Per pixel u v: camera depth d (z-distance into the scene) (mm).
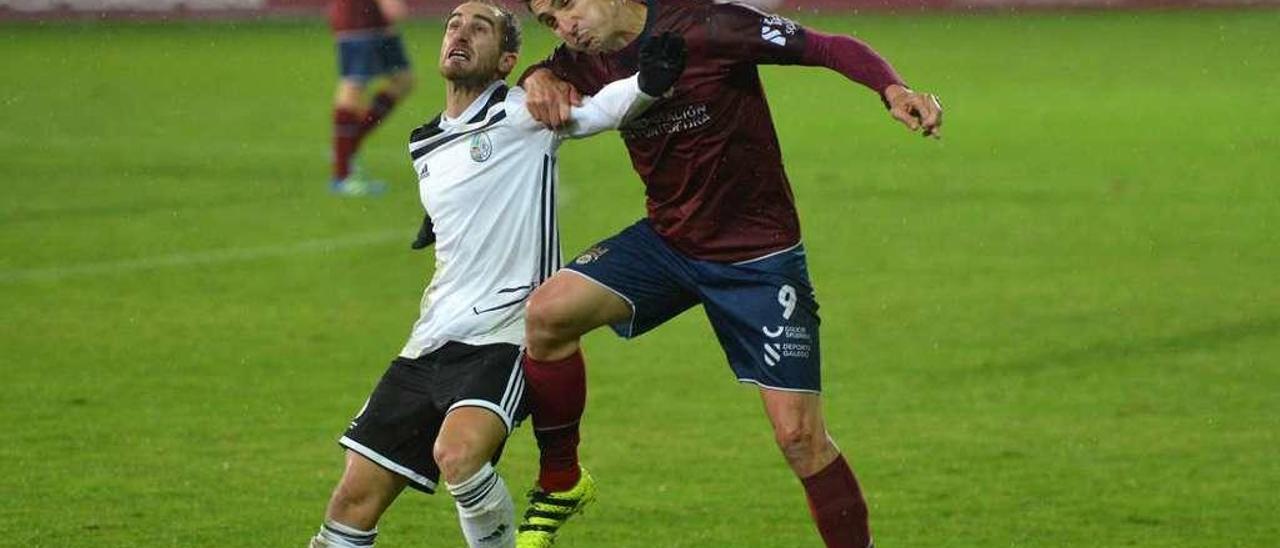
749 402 18516
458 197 11242
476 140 11242
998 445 16500
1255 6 82000
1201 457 16000
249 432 17078
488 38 11211
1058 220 31344
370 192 34781
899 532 13609
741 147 11367
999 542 13336
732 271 11586
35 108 52219
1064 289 24875
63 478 15195
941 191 35250
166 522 13828
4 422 17344
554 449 11867
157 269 26688
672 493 14914
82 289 25031
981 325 22422
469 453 10867
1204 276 25844
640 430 17266
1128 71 61906
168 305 23906
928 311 23344
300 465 15789
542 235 11344
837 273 26266
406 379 11336
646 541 13453
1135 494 14742
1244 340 21359
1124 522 13883
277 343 21516
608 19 11266
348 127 34719
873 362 20344
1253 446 16391
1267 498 14578
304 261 27375
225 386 19141
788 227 11625
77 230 30422
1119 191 35125
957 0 85438
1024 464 15789
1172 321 22562
